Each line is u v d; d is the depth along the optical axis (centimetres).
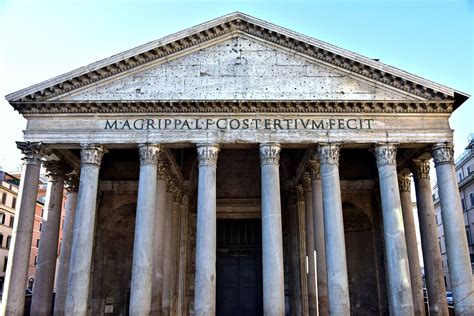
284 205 3319
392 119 2286
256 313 3167
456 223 2150
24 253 2111
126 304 3016
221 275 3262
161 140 2227
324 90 2323
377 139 2248
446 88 2255
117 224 3150
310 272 2541
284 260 3269
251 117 2267
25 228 2136
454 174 2227
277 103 2239
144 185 2169
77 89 2298
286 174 3156
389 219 2148
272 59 2384
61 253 2652
